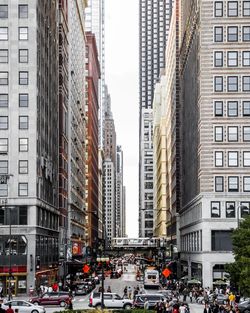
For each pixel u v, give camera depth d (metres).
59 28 151.50
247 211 110.19
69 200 166.25
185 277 130.12
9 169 108.06
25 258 106.12
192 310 79.38
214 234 110.44
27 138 108.69
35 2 110.19
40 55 115.31
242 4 113.31
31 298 91.62
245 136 111.69
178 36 190.38
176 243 179.00
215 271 109.69
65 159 158.50
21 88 109.31
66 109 164.25
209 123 112.06
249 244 77.00
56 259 134.38
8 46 109.75
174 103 194.62
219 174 111.19
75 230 183.38
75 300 97.38
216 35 113.12
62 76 152.62
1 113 109.00
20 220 107.31
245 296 78.12
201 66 112.94
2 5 110.25
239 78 112.50
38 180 110.81
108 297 78.44
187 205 143.50
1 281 105.88
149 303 71.38
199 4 117.25
